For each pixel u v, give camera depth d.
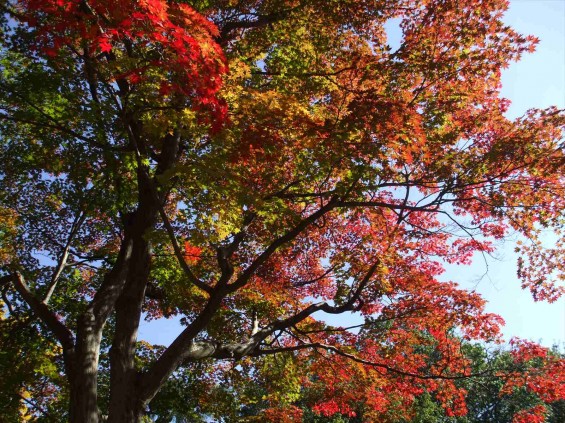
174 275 11.32
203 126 7.39
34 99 8.53
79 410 7.79
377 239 9.59
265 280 11.73
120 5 5.71
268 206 8.61
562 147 7.96
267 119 7.25
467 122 8.91
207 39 6.20
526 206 8.57
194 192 7.64
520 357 10.62
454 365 10.77
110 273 9.62
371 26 10.12
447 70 8.12
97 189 9.98
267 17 10.34
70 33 7.53
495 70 8.12
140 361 13.01
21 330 11.30
